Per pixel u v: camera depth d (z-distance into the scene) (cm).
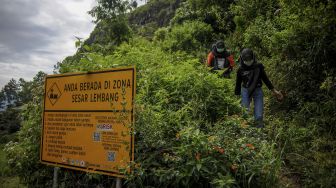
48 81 504
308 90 701
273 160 387
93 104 443
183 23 1877
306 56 720
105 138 421
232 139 425
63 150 473
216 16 1728
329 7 625
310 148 538
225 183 346
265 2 1231
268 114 727
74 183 505
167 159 391
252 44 1058
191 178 384
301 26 718
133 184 402
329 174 452
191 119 517
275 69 822
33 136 584
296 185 461
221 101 585
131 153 392
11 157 602
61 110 481
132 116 400
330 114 600
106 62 620
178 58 878
